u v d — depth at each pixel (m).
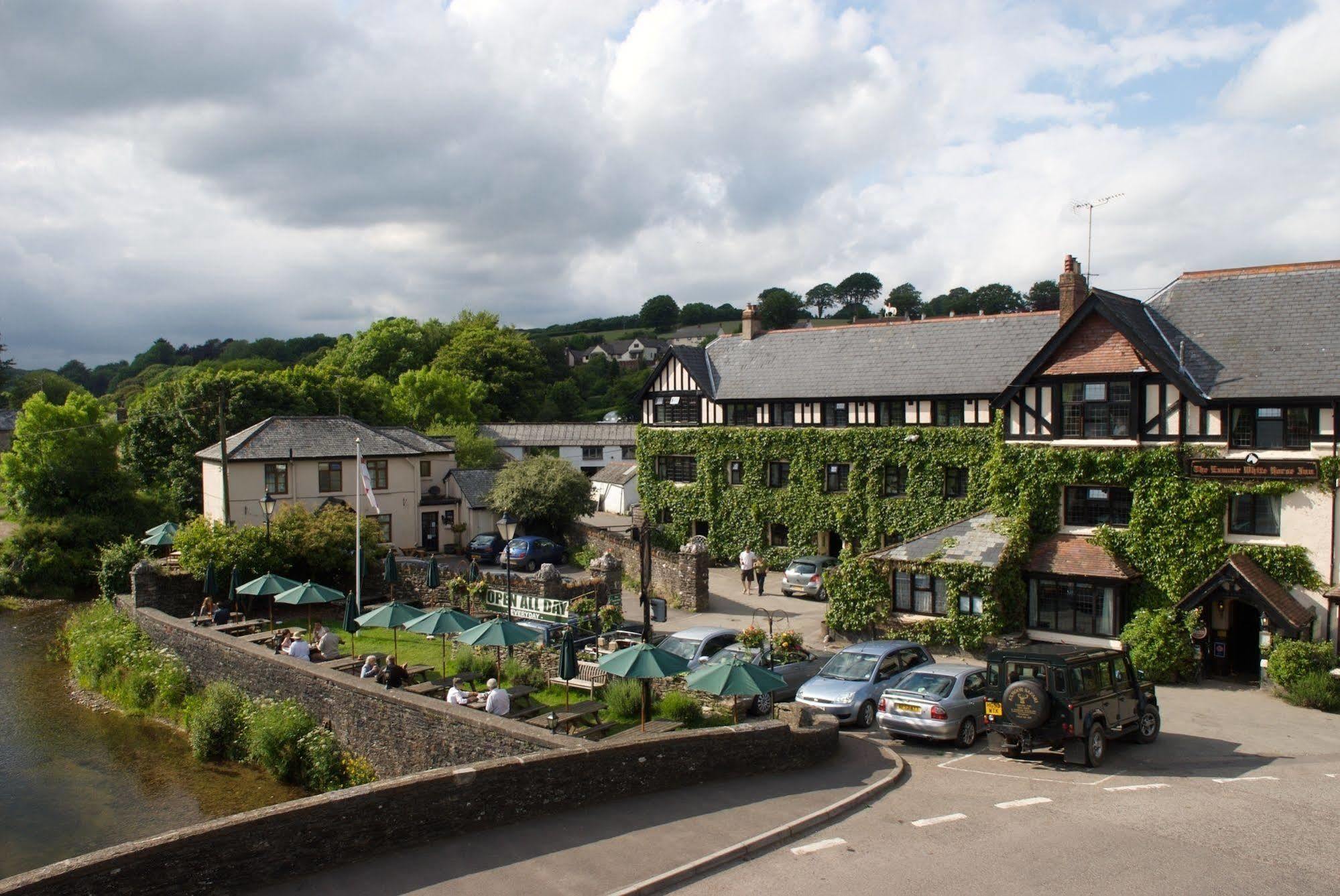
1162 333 25.55
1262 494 22.62
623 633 22.55
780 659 20.36
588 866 9.76
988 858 10.21
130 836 16.81
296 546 31.62
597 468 67.50
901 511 34.41
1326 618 21.72
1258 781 13.93
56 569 41.56
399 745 17.00
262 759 19.64
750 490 38.94
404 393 70.00
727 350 42.38
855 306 139.12
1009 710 14.73
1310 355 22.64
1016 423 26.42
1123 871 9.83
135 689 24.38
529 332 174.75
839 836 11.02
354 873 9.52
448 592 29.62
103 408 48.62
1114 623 24.03
